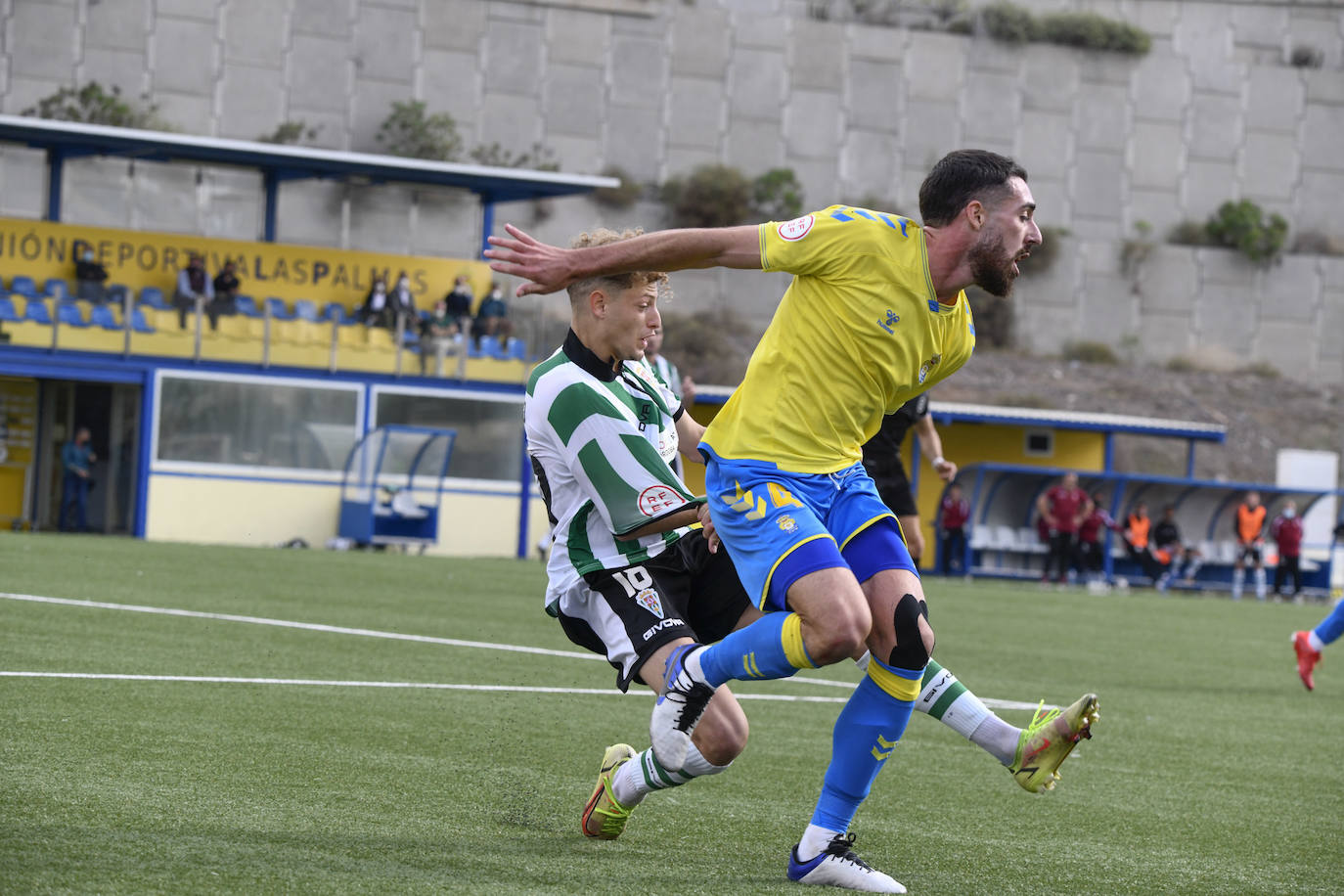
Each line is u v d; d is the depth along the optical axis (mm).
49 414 59594
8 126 56500
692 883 9164
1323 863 11312
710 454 9852
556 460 10383
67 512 57094
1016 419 68750
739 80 112500
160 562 37438
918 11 118812
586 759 13836
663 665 9969
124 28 95438
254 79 98812
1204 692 24297
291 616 26047
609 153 108875
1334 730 20172
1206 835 12219
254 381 57594
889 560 9703
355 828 10094
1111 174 120688
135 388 58375
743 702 19125
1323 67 125625
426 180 63656
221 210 92625
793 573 9273
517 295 9344
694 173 109562
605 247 9328
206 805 10430
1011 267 9469
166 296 59500
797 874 9477
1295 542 65312
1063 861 10836
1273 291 120062
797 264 9430
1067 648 31516
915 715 18469
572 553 10344
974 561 67062
